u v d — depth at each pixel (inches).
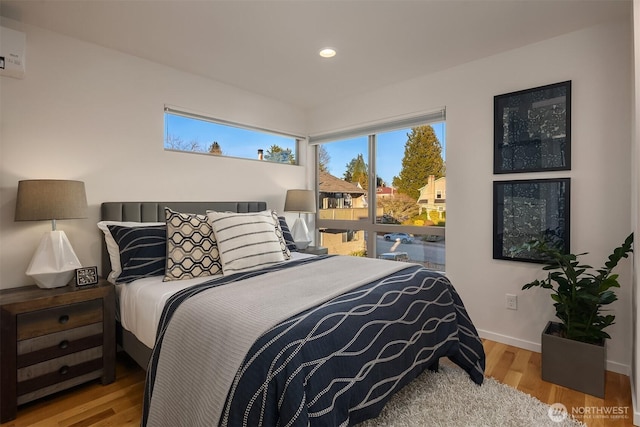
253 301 58.9
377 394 56.4
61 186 79.1
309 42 96.0
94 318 79.0
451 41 95.7
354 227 150.4
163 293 71.6
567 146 91.4
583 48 89.2
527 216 98.3
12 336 67.7
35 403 73.4
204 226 90.2
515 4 77.9
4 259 82.5
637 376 66.2
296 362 45.3
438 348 74.3
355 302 60.6
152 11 80.0
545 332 84.1
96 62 96.8
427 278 79.0
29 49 85.5
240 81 126.4
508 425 64.1
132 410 71.0
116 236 88.7
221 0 75.9
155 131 109.4
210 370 49.3
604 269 81.3
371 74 119.8
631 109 81.3
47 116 88.4
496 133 103.7
